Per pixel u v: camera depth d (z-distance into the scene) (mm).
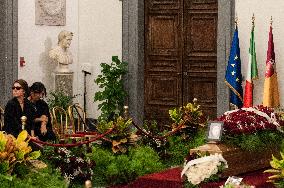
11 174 7562
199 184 9008
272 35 13492
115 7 15805
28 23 16188
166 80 15609
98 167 10586
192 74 15336
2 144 7418
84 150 10695
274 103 13492
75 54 16312
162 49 15609
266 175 9875
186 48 15375
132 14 15523
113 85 15141
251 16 13969
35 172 7891
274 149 10375
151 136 11641
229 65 13852
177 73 15492
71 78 15992
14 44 16016
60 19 16359
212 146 9406
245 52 14016
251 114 10117
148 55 15750
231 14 14180
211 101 15125
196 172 9016
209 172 8977
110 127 10992
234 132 9648
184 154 11664
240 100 13891
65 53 15906
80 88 16297
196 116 12055
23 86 10914
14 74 16062
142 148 11023
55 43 16344
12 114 10820
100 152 10656
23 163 7637
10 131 10750
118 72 15227
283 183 7457
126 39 15609
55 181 8195
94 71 16125
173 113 12094
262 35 13875
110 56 15891
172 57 15539
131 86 15547
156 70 15695
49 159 10047
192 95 15352
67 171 10062
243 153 9742
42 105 12133
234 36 13820
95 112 16109
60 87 15883
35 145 10094
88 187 6027
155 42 15672
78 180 10188
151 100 15773
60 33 15906
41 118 12008
